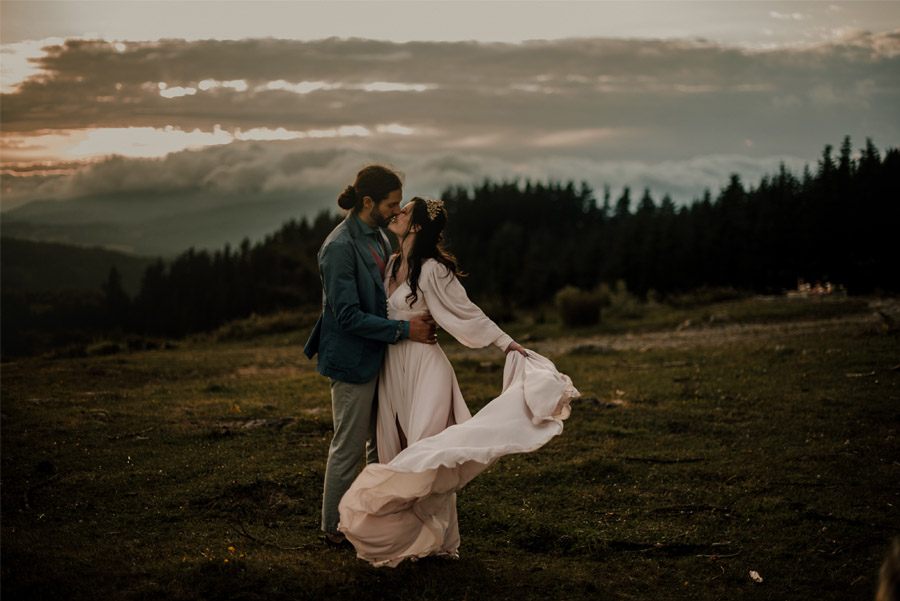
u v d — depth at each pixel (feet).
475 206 439.22
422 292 16.97
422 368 16.88
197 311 219.41
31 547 17.69
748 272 103.35
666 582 16.69
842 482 22.98
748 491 22.30
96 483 22.84
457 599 15.26
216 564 16.17
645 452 26.35
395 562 15.79
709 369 42.06
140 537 18.71
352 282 17.02
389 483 15.20
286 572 16.08
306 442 27.61
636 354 50.01
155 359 55.77
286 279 172.04
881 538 18.78
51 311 288.51
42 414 32.55
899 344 44.65
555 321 76.74
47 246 636.48
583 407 33.27
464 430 15.46
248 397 37.96
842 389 35.14
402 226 17.35
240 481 22.43
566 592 15.85
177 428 29.81
